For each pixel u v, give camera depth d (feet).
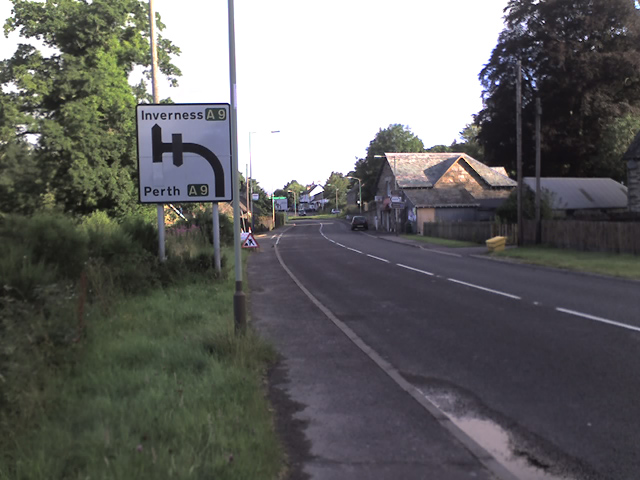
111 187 75.82
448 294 43.32
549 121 145.89
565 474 13.03
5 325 16.96
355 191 370.12
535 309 35.47
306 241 139.23
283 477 12.66
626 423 16.14
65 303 22.27
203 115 40.78
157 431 13.73
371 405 17.99
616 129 135.54
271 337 28.68
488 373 21.61
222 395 16.67
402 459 13.78
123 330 25.82
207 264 45.78
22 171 49.60
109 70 78.07
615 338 26.78
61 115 73.56
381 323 32.35
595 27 139.33
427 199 168.45
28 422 14.15
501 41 155.33
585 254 74.90
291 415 17.06
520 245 93.20
